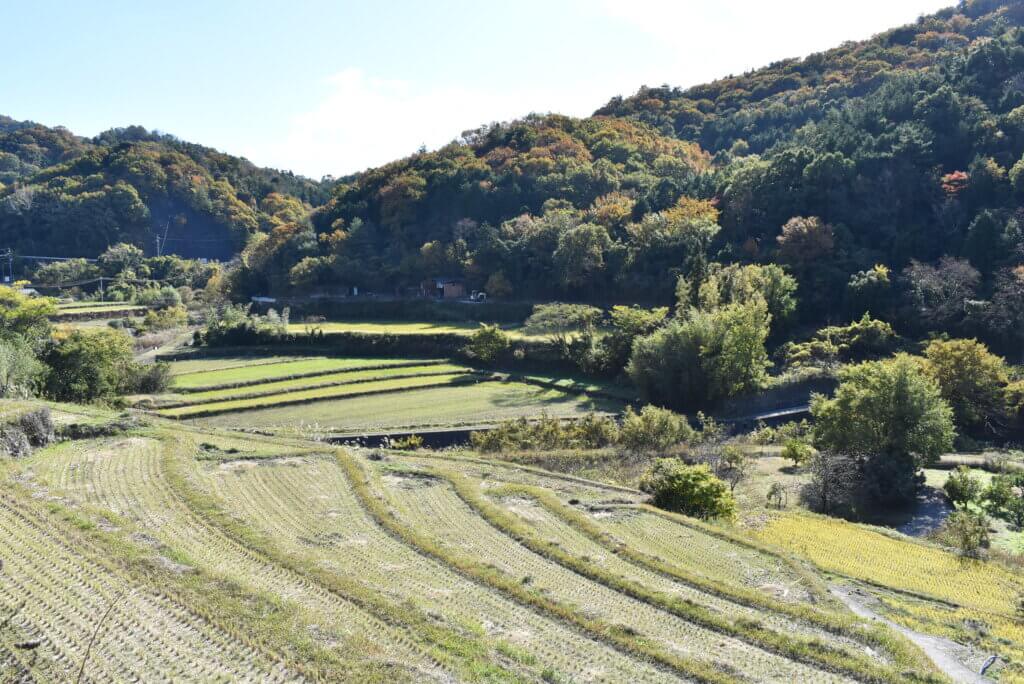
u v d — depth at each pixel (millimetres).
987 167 83000
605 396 67688
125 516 23031
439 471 32969
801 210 90188
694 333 64062
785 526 33281
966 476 40031
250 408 59062
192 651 14422
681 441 49156
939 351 58000
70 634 14508
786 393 64312
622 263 94938
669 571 23453
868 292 74625
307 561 20438
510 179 130125
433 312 101312
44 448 30812
